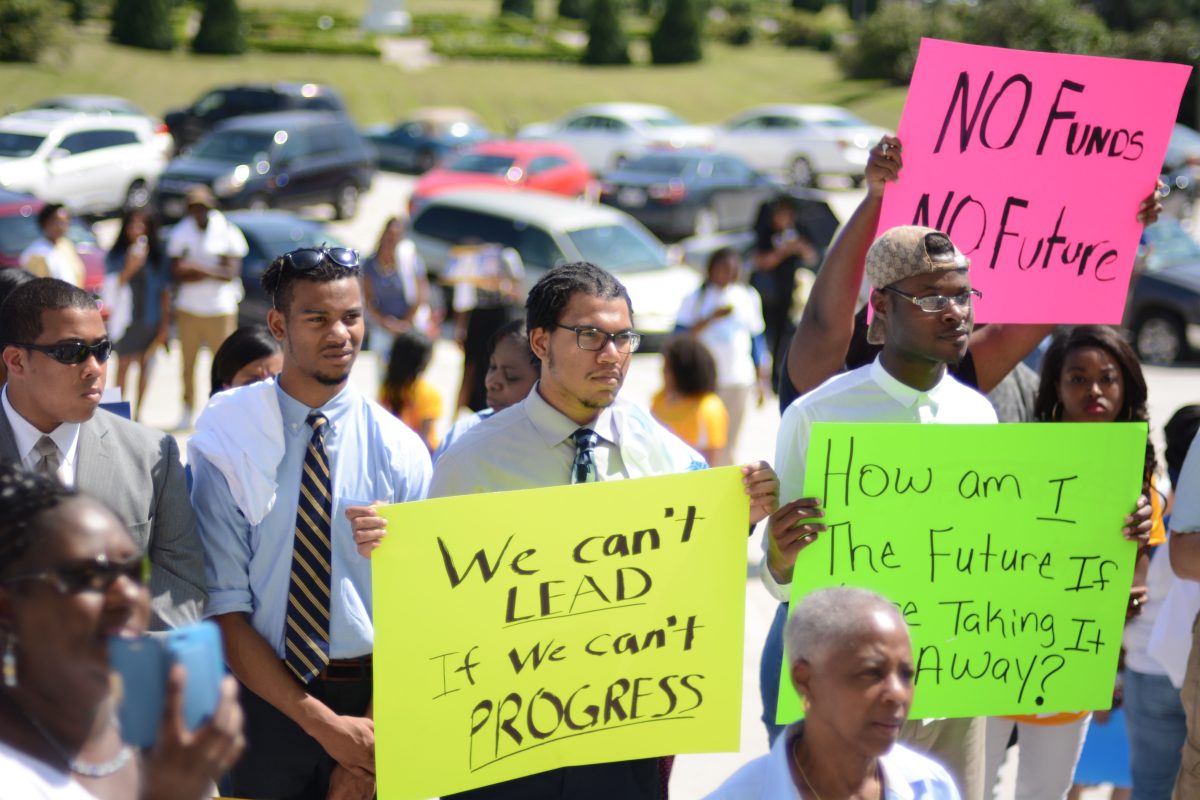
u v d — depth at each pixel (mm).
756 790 3928
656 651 4734
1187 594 6180
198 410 17062
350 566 5266
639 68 81562
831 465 4707
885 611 3656
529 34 90312
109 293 15312
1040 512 4891
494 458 5012
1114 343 6574
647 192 33750
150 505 5059
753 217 35031
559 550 4605
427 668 4531
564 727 4703
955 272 4906
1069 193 5879
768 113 46844
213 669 2850
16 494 2986
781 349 18312
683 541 4699
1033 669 5012
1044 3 64625
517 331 7027
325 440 5281
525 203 23188
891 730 3602
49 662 2945
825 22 103062
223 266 15836
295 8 96812
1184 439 6773
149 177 34500
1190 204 37594
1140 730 6598
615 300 4867
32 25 63125
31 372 4957
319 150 35062
